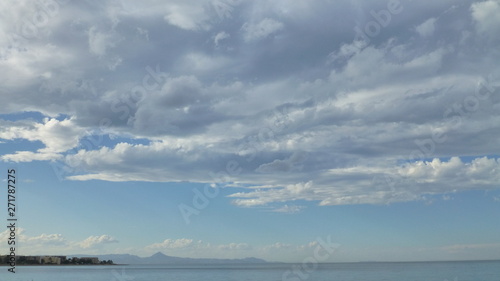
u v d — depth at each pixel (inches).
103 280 7062.0
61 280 6884.8
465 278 6087.6
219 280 6756.9
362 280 5944.9
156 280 6978.4
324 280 6092.5
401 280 5826.8
